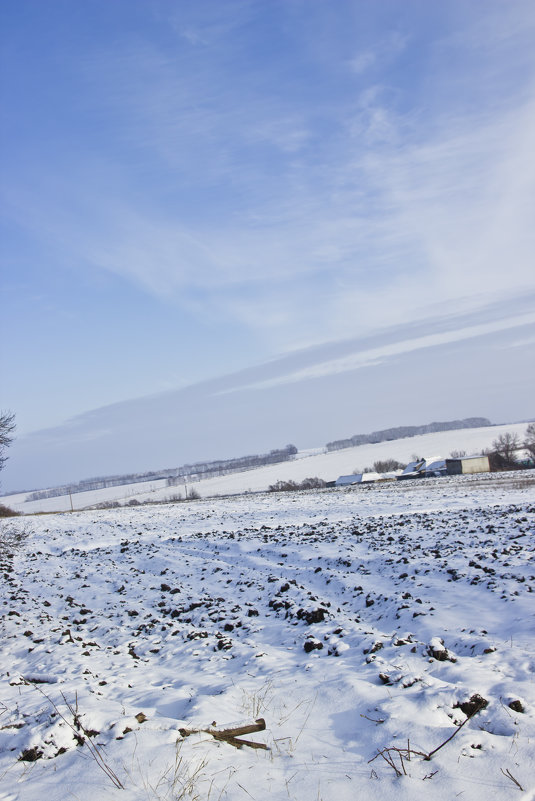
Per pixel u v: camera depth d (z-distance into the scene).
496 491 41.91
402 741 5.29
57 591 17.52
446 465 99.12
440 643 8.02
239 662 9.10
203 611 13.12
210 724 5.97
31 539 33.62
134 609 13.91
